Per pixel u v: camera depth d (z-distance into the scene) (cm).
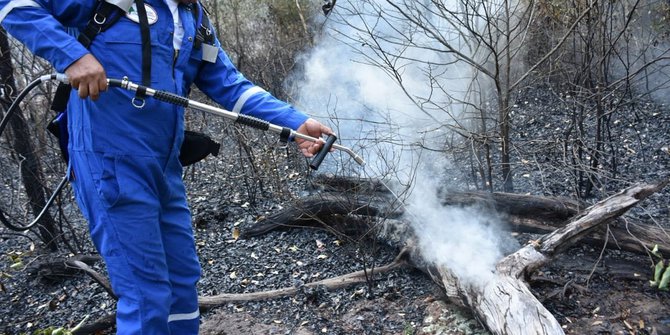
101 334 328
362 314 321
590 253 348
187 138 249
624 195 319
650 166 452
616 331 286
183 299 248
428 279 345
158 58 220
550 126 523
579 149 420
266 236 417
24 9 207
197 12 241
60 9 213
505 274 288
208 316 332
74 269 389
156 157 225
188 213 252
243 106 254
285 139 245
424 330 302
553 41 478
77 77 204
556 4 479
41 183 418
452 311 310
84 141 219
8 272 405
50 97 439
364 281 348
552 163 450
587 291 313
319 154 243
